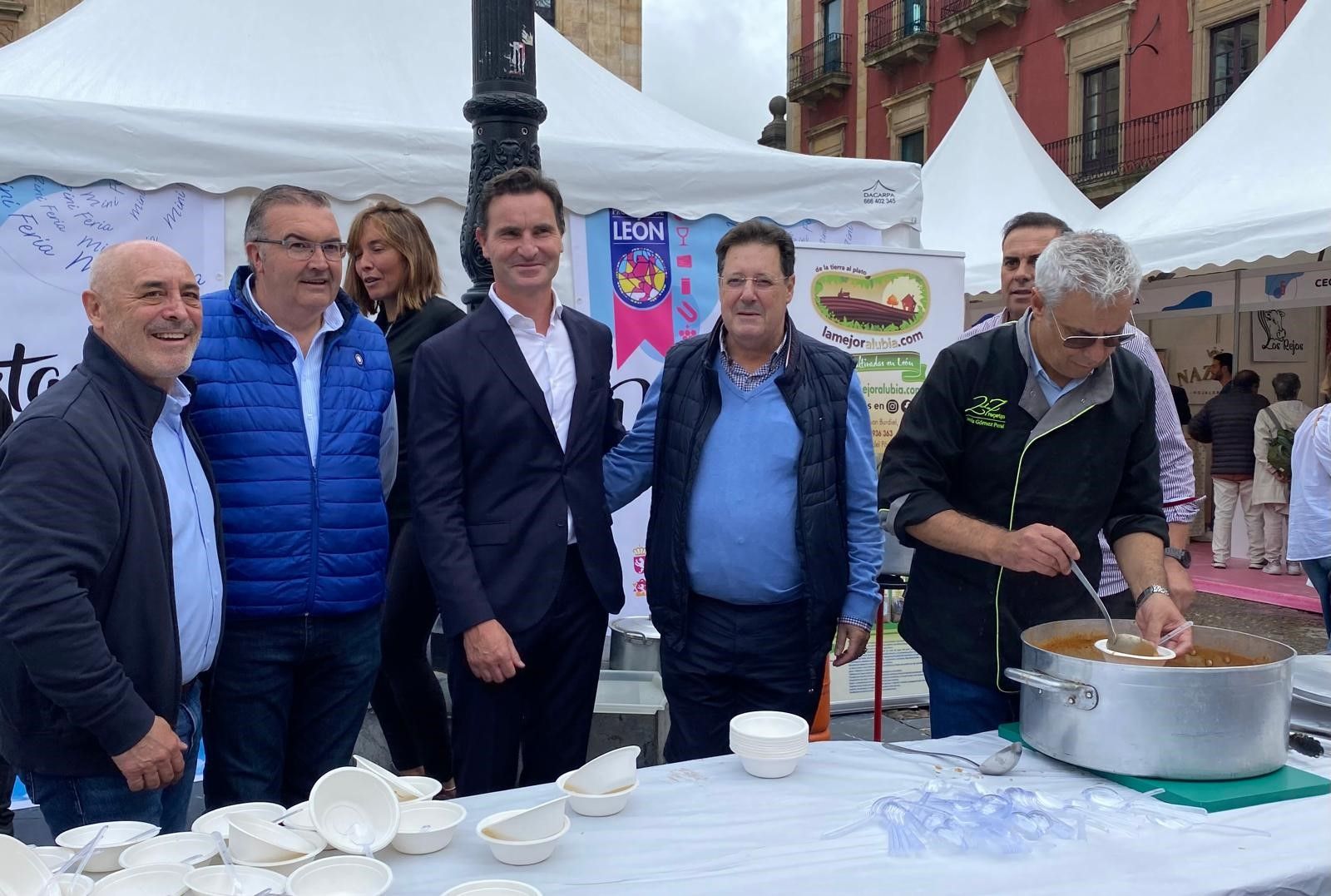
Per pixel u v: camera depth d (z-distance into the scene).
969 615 1.97
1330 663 2.04
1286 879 1.22
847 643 2.32
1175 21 13.98
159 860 1.29
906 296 3.97
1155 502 1.98
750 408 2.24
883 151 19.73
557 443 2.20
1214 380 8.87
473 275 2.95
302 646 2.10
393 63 4.29
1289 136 6.22
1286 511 7.36
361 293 2.97
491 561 2.14
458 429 2.15
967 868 1.25
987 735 1.82
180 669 1.75
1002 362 1.93
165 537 1.73
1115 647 1.69
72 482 1.57
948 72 18.03
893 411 3.97
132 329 1.68
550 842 1.28
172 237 3.32
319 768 2.23
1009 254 2.91
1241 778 1.50
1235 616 6.30
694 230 4.07
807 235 4.23
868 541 2.34
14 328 3.12
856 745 1.77
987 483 1.97
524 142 2.88
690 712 2.29
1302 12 6.61
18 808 2.99
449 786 3.04
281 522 2.04
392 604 2.80
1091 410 1.90
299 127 3.44
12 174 3.07
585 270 3.88
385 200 2.91
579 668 2.26
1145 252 6.23
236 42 4.05
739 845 1.33
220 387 2.02
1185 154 7.05
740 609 2.24
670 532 2.28
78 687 1.55
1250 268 7.52
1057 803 1.45
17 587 1.52
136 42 3.89
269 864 1.27
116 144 3.20
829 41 20.69
